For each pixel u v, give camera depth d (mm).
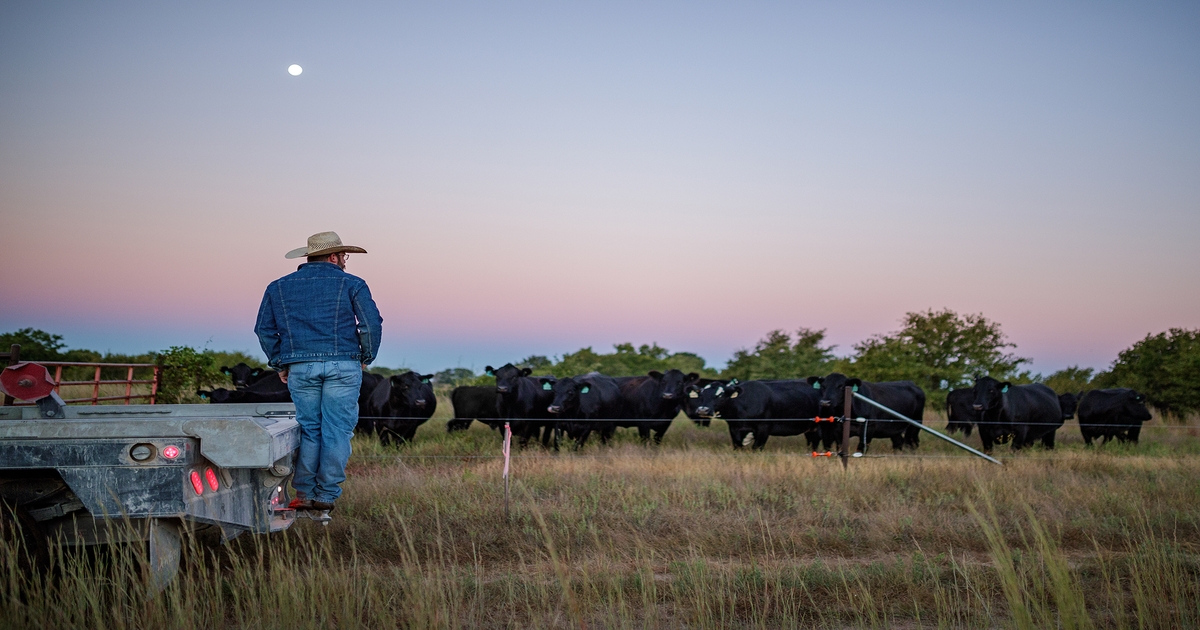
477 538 7012
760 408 16031
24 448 4605
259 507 5430
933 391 24828
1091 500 8570
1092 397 17812
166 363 15352
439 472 10133
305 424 5441
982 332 25953
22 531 4609
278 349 5590
